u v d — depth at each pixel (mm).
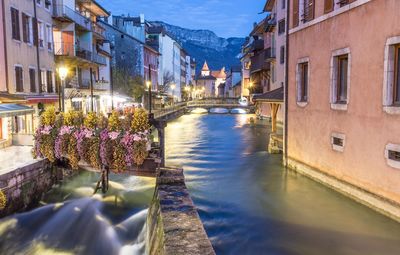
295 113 15281
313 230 9477
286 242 8898
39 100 24062
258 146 24891
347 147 11203
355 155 10781
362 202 10477
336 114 11820
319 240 8922
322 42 12680
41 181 12828
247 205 11562
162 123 10922
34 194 12352
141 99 54031
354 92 10758
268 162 18156
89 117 10852
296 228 9656
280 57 39125
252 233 9453
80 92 34125
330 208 10680
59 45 30438
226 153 21984
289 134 16016
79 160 10820
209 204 11805
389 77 9281
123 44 57500
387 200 9359
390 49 9258
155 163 10344
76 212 11102
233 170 16734
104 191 12289
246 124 44500
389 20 9219
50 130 11250
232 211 11062
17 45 22266
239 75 119375
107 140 10227
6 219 10523
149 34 79000
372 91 9922
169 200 7719
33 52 24719
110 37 56562
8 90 20875
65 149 10930
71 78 33625
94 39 40656
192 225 6402
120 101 43625
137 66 59531
